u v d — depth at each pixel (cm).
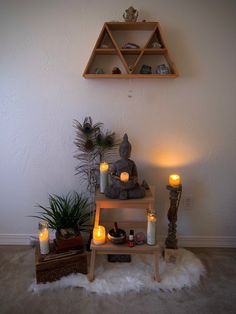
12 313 141
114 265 177
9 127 193
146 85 186
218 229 207
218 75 184
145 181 192
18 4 176
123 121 192
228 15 177
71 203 203
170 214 183
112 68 185
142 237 168
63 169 200
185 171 200
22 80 185
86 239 204
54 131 193
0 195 204
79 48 181
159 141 195
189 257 187
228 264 185
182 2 176
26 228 208
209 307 146
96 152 191
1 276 170
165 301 150
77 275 166
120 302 149
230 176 200
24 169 200
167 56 174
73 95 188
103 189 175
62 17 178
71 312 142
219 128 192
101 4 176
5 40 180
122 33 181
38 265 158
